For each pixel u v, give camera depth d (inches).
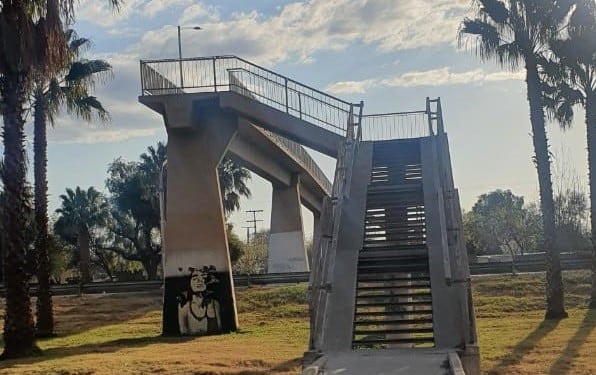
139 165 2285.9
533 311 1123.9
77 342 989.2
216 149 1060.5
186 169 1066.1
